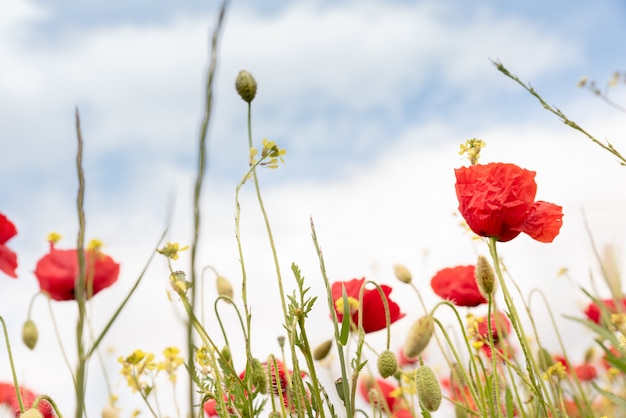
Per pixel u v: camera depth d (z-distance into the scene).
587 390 0.73
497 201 0.60
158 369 0.64
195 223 0.37
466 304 0.73
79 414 0.38
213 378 0.59
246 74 0.57
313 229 0.54
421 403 0.57
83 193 0.39
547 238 0.60
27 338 0.56
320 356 0.62
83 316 0.39
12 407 0.62
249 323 0.55
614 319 0.71
